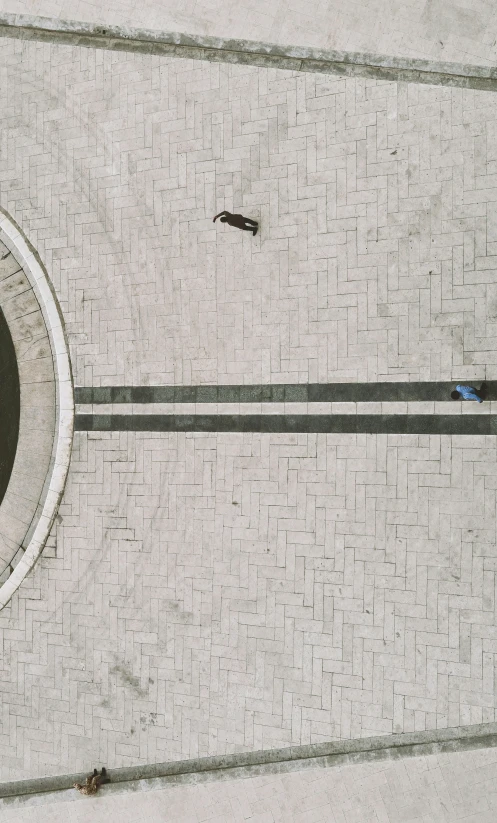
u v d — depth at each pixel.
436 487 8.86
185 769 9.50
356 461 9.16
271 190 9.53
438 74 8.93
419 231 8.98
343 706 9.01
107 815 9.66
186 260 9.91
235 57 9.66
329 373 9.31
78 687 10.06
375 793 8.79
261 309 9.59
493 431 8.68
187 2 9.75
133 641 9.88
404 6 8.97
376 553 9.03
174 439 9.91
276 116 9.50
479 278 8.76
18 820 9.98
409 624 8.85
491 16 8.70
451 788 8.55
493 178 8.73
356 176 9.21
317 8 9.29
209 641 9.56
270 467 9.48
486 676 8.52
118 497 10.09
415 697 8.76
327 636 9.13
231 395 9.70
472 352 8.77
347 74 9.23
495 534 8.62
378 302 9.13
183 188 9.91
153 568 9.88
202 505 9.73
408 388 9.01
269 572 9.41
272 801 9.10
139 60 10.05
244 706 9.36
